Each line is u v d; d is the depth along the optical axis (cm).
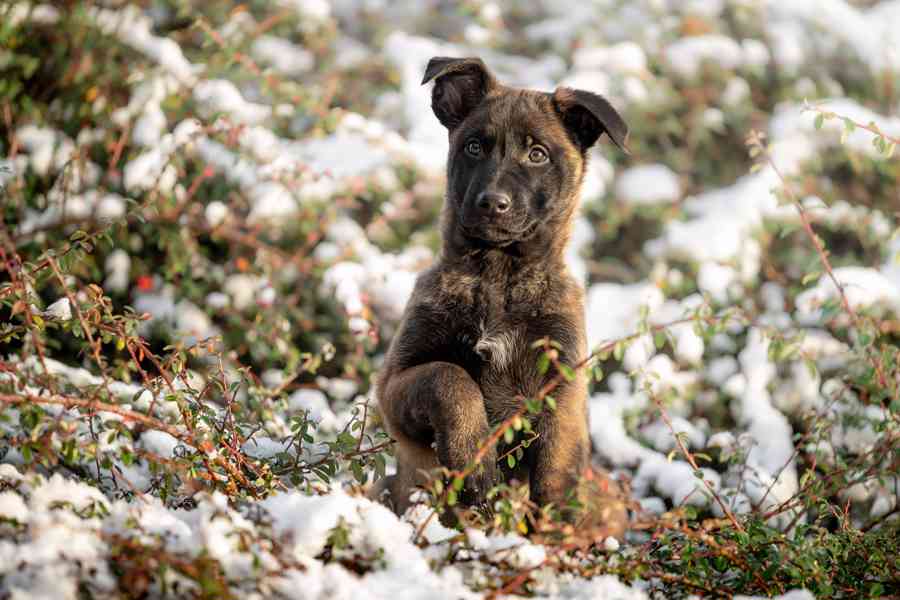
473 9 1598
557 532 656
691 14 1644
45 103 1274
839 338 1267
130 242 1208
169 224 1214
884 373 784
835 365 1216
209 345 754
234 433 717
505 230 858
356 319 1133
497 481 767
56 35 1263
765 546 673
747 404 1191
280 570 531
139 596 514
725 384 1234
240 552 536
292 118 1420
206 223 1245
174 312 1216
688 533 641
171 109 1295
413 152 1365
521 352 858
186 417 680
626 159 1543
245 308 1255
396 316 1266
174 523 568
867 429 1033
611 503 696
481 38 1589
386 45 1559
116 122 1259
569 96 927
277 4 1534
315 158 1320
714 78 1606
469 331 862
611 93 1516
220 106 1301
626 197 1480
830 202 1473
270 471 711
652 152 1568
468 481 754
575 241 1405
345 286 1190
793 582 663
